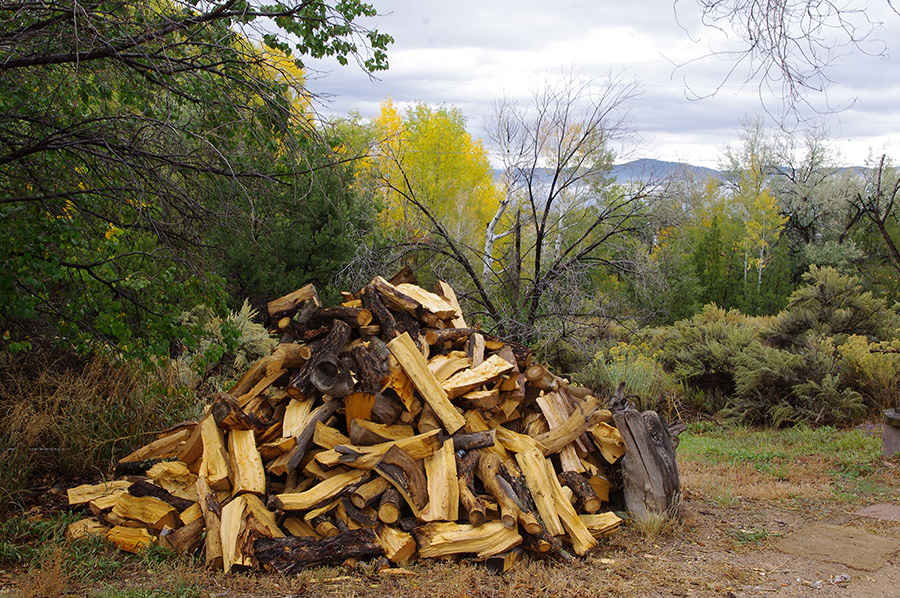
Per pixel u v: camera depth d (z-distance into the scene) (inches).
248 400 195.8
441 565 162.9
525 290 513.0
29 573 149.2
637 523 205.2
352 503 171.0
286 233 518.0
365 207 581.9
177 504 183.8
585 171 509.7
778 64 157.2
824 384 457.4
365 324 199.9
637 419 213.0
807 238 1395.2
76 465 232.8
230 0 232.7
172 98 255.1
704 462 339.3
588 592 153.5
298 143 269.1
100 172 260.5
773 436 427.5
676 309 991.0
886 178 1133.7
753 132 1444.4
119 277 257.8
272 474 184.1
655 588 158.6
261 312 553.9
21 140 251.4
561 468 210.2
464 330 221.9
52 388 256.8
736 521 223.9
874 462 324.5
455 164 1343.5
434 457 182.4
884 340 530.3
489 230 565.9
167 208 261.4
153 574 156.8
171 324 254.4
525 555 173.6
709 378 539.5
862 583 165.3
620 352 551.2
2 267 209.0
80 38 214.1
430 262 519.8
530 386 224.1
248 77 252.4
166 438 217.6
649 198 489.7
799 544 198.2
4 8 205.5
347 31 249.3
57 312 248.7
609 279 763.4
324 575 155.5
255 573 158.1
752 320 636.1
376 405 186.2
